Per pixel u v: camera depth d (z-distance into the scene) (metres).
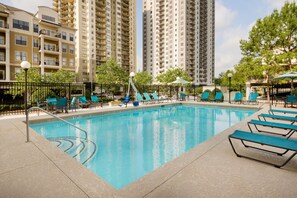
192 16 81.31
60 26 32.72
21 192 2.30
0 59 26.31
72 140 6.33
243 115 11.80
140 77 42.28
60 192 2.29
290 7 18.42
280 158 3.39
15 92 13.90
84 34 55.66
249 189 2.33
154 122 9.73
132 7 76.19
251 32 20.72
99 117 10.63
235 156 3.50
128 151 5.31
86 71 55.97
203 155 3.54
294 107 12.11
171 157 4.88
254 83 24.02
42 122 8.20
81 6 54.72
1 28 25.52
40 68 30.42
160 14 85.94
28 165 3.13
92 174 2.80
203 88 28.92
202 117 11.21
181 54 78.44
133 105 14.25
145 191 2.28
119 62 69.31
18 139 4.77
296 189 2.34
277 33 18.56
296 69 17.41
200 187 2.37
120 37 69.62
